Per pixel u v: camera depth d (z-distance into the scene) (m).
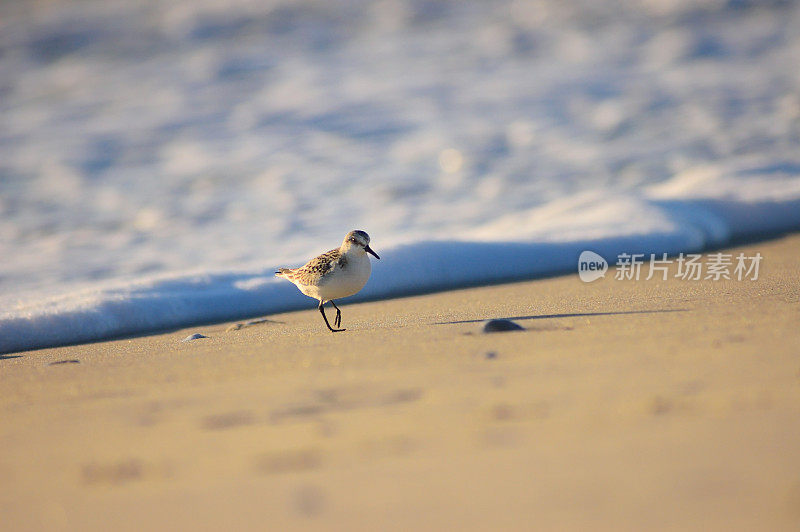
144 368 6.83
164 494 3.50
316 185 19.33
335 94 25.72
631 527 2.77
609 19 31.45
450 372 5.57
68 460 4.15
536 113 23.44
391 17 32.94
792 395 4.33
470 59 28.30
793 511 2.80
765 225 15.47
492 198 18.02
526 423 4.13
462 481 3.35
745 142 20.27
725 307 7.84
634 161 19.75
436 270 12.85
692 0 32.38
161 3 35.59
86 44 31.86
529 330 7.23
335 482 3.46
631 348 6.00
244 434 4.35
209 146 22.38
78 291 11.50
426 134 22.39
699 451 3.49
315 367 6.21
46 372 7.07
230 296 11.70
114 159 21.73
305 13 33.59
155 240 16.05
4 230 16.88
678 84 24.88
